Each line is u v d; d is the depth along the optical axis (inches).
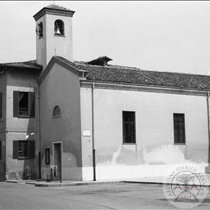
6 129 1135.6
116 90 1029.2
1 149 1155.9
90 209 490.6
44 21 1188.5
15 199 602.2
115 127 1015.6
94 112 993.5
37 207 510.9
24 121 1164.5
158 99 1085.1
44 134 1146.0
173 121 1101.7
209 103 1163.3
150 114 1067.9
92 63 1344.7
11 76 1160.2
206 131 1148.5
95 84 1003.3
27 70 1180.5
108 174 990.4
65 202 558.3
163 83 1097.4
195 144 1125.1
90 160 974.4
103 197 615.5
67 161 1021.2
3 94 1163.9
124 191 703.7
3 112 1157.7
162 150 1071.6
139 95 1059.3
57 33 1195.9
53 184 871.7
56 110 1101.1
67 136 1028.5
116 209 489.7
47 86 1143.0
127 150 1024.2
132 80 1056.8
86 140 975.0
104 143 995.9
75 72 999.6
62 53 1194.6
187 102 1128.8
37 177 1157.7
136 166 1028.5
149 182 859.4
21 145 1160.2
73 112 1006.4
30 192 723.4
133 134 1045.2
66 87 1043.3
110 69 1145.4
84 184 889.5
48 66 1135.0
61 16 1206.9
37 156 1168.8
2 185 949.2
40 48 1201.4
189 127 1123.9
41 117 1169.4
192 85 1143.0
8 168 1126.4
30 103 1177.4
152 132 1064.2
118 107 1026.1
